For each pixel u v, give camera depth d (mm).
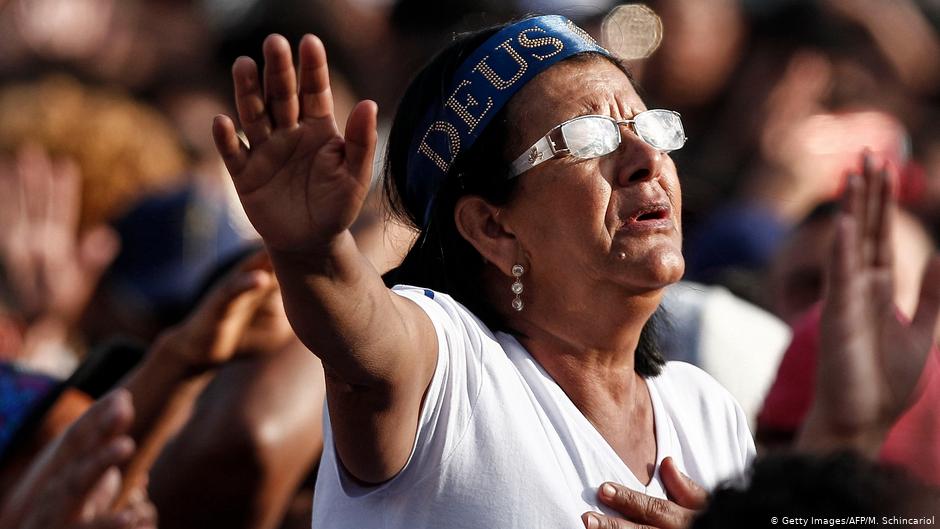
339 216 6016
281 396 9164
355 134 5973
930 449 9438
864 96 20203
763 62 20656
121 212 12938
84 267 12656
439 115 7711
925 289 9422
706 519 5703
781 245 13906
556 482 6957
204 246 12844
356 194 6012
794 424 10469
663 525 7102
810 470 5660
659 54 20062
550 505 6879
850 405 9203
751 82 20500
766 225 16266
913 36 21406
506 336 7551
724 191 18875
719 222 16344
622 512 7105
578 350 7562
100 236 12703
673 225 7508
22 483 7590
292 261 6133
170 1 21641
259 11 17938
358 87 16984
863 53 20734
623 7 19719
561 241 7414
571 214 7371
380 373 6422
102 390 9289
